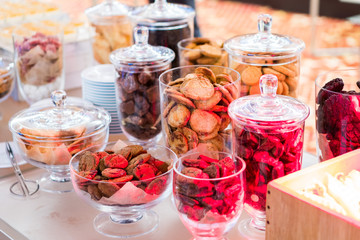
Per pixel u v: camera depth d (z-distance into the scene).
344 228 0.66
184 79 0.94
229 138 0.96
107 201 0.82
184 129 0.93
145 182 0.82
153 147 0.94
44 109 1.12
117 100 1.14
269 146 0.80
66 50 1.57
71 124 1.02
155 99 1.11
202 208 0.75
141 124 1.12
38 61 1.38
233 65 1.06
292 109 0.83
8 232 0.90
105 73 1.31
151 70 1.08
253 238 0.86
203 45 1.21
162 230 0.89
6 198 1.02
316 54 4.52
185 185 0.76
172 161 0.90
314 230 0.70
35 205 0.99
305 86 3.72
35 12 1.93
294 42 1.05
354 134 0.89
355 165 0.83
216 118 0.91
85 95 1.30
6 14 1.89
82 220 0.93
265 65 1.01
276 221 0.74
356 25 5.40
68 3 6.27
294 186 0.76
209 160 0.83
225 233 0.80
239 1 6.77
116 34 1.47
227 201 0.76
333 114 0.89
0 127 1.37
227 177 0.75
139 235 0.87
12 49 1.64
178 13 1.27
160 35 1.25
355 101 0.87
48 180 1.08
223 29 5.57
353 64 4.22
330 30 5.27
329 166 0.80
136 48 1.10
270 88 0.82
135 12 1.31
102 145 0.95
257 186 0.83
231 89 0.92
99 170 0.87
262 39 1.05
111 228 0.89
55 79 1.42
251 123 0.79
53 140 0.99
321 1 5.65
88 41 1.62
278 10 6.26
